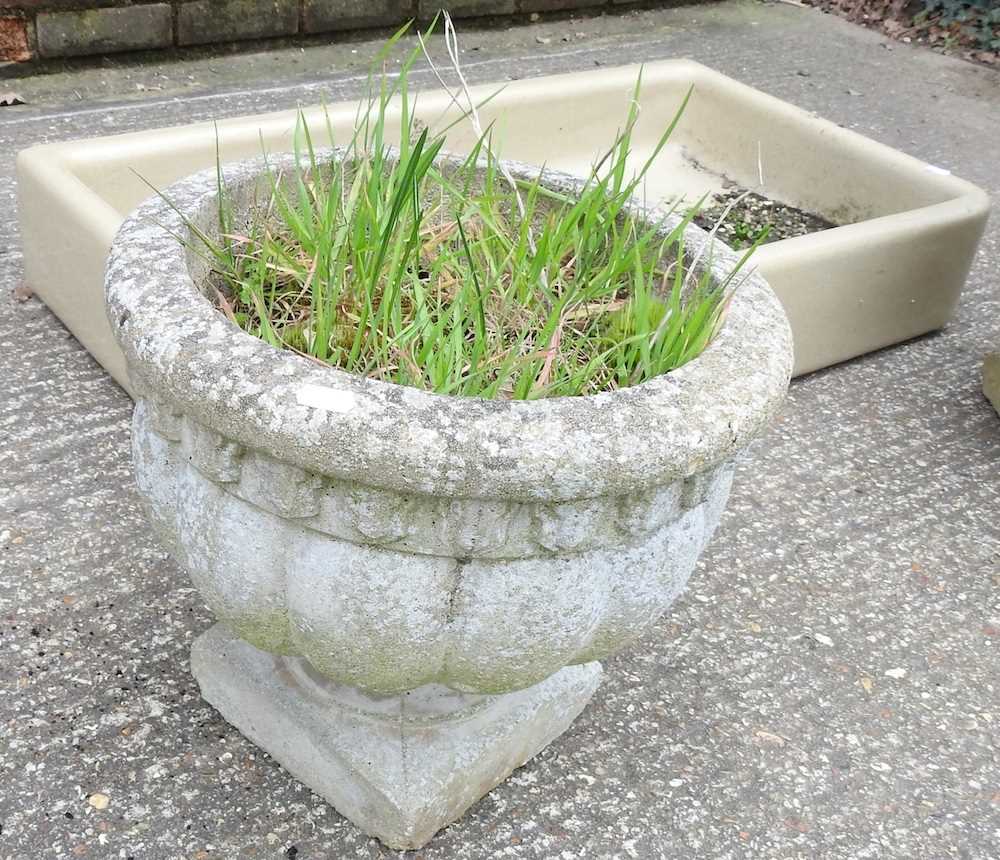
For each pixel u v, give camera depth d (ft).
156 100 11.98
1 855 4.71
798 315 8.40
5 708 5.36
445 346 4.04
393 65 13.67
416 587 3.85
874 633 6.48
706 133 10.95
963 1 16.84
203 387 3.62
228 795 5.09
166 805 5.01
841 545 7.14
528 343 4.60
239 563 4.06
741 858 5.09
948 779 5.63
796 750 5.68
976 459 8.15
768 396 3.96
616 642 4.42
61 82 12.10
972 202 9.07
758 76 14.79
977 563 7.13
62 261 7.72
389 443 3.45
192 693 5.57
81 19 12.16
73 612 5.94
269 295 4.82
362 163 4.86
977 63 16.19
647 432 3.62
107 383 7.72
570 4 15.79
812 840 5.23
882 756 5.71
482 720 5.09
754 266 4.80
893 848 5.24
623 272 4.95
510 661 4.13
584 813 5.20
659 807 5.28
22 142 10.71
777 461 7.88
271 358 3.68
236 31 13.24
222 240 4.90
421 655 4.06
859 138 9.91
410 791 4.77
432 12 14.61
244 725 5.34
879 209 9.77
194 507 4.12
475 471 3.46
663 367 4.18
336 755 4.89
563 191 5.29
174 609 6.03
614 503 3.81
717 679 6.04
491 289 4.70
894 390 8.86
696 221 10.10
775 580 6.79
